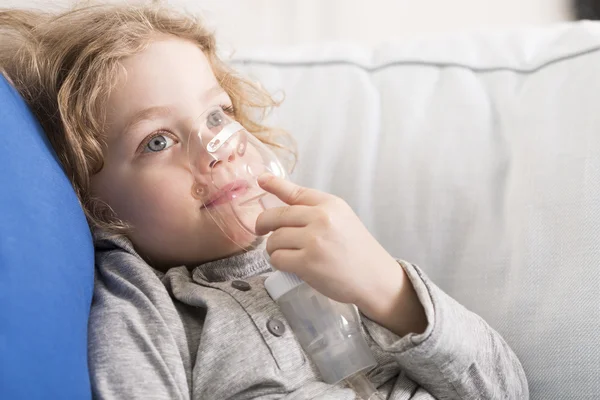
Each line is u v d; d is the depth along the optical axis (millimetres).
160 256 986
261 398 831
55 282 687
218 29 1752
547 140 1052
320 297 862
